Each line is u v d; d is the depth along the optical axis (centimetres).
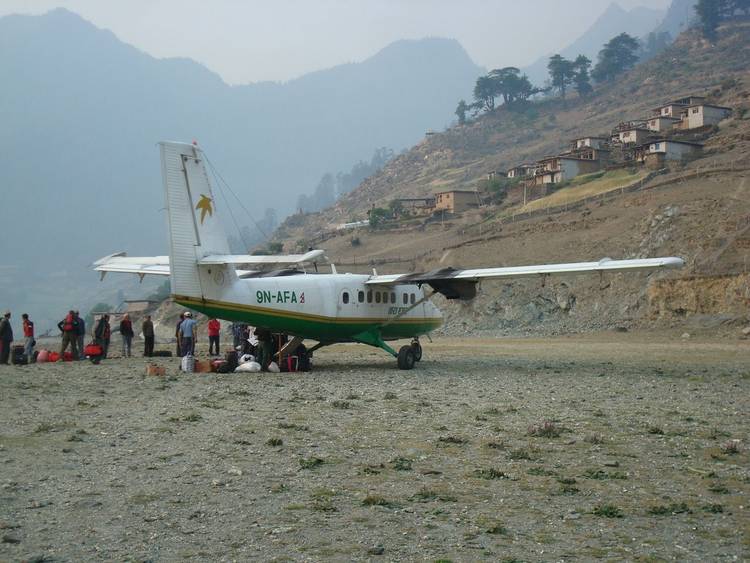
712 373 2544
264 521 844
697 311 5962
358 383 2202
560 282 7269
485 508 901
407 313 2923
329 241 15088
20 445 1232
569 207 10662
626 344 4772
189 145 2350
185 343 3044
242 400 1797
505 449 1224
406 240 13525
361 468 1086
